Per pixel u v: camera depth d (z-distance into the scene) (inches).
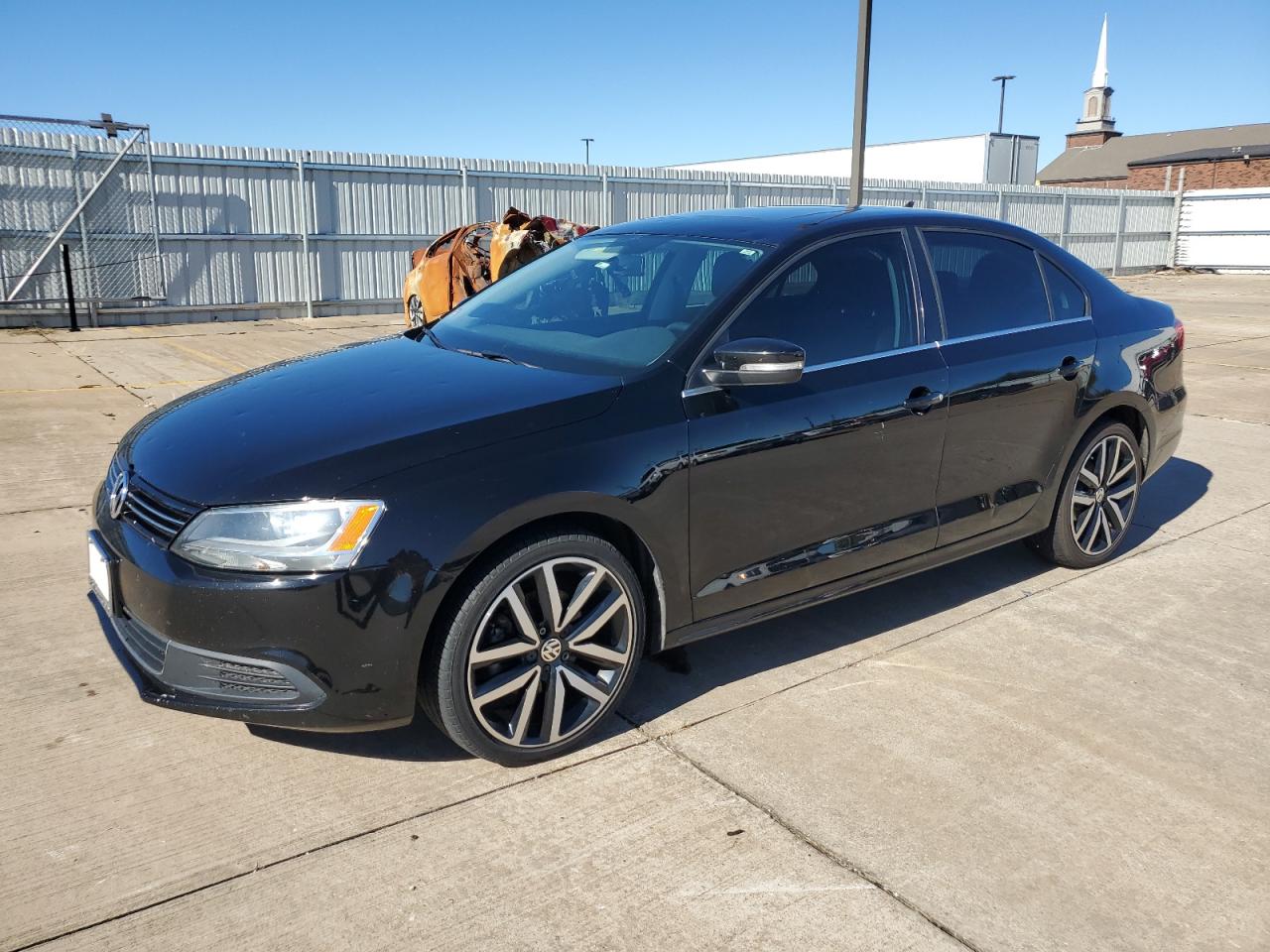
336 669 103.7
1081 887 98.3
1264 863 102.7
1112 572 186.2
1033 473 167.8
